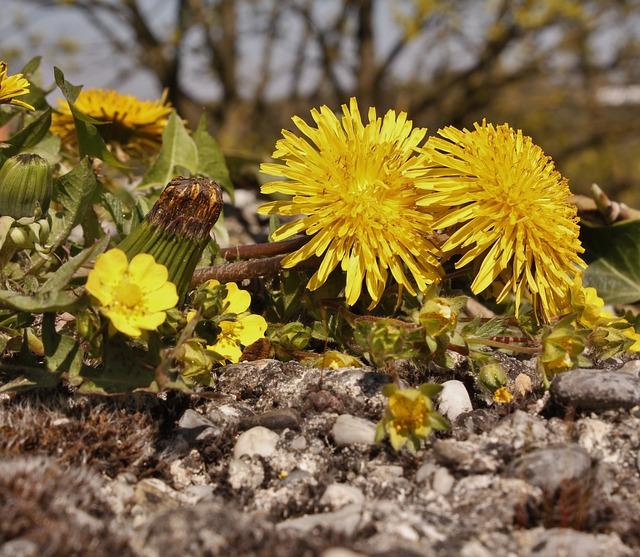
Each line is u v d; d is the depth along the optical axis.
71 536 0.18
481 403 0.24
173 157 0.33
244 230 0.40
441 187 0.24
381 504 0.20
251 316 0.25
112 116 0.34
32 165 0.24
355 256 0.24
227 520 0.19
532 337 0.25
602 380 0.23
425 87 1.26
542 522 0.20
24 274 0.24
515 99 1.28
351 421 0.22
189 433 0.23
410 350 0.23
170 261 0.23
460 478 0.21
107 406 0.23
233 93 1.23
